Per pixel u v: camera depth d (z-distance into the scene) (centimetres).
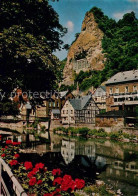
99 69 12650
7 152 1185
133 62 8619
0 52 1035
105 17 14825
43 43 1246
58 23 1491
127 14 13312
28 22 1214
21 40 1105
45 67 1190
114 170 1661
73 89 12719
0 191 610
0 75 1146
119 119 4509
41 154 2092
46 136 4266
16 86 1278
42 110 6662
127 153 2466
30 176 689
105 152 2519
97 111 6444
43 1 1295
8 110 4691
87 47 13988
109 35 13550
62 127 5291
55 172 727
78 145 3075
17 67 1188
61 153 2305
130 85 5653
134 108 5278
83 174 1484
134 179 1413
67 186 545
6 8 1102
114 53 10688
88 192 1030
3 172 741
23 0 1192
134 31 11869
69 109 6291
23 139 3462
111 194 1088
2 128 5950
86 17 15375
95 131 4491
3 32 1052
